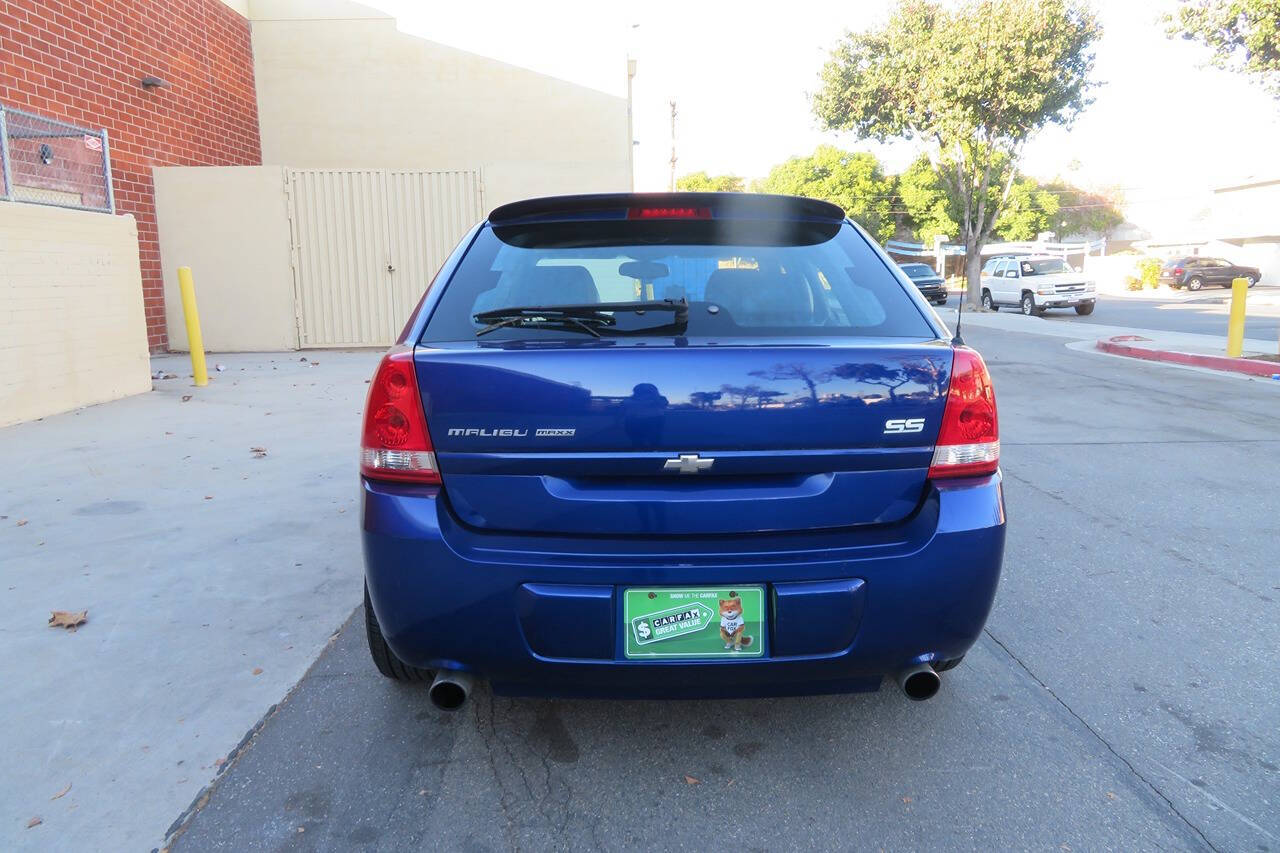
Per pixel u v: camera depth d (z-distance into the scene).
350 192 12.83
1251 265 45.06
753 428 2.30
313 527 4.82
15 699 3.03
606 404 2.29
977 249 29.16
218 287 12.74
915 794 2.54
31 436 6.98
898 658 2.39
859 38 27.23
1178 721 2.92
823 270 2.80
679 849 2.31
